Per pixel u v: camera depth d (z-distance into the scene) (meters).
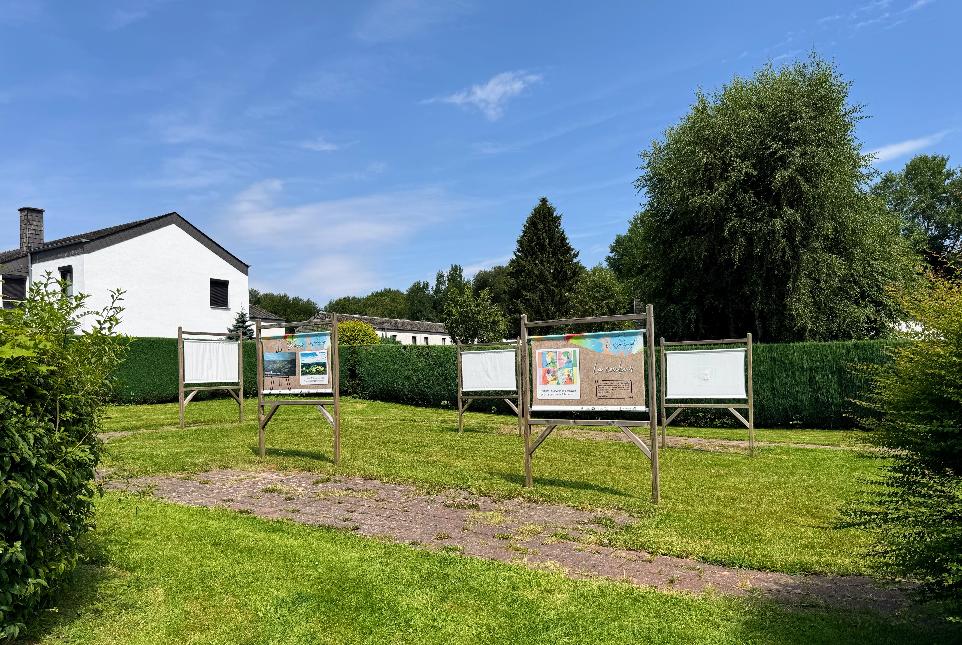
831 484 9.15
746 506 7.81
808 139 21.06
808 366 16.95
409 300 110.69
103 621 4.27
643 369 8.15
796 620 4.39
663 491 8.68
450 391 22.00
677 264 24.80
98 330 4.46
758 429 16.95
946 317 4.12
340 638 4.09
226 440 13.15
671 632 4.18
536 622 4.32
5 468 3.49
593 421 8.45
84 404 4.37
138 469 9.71
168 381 23.23
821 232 21.16
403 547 5.98
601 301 56.91
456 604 4.62
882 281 22.00
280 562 5.45
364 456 11.32
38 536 3.76
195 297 29.83
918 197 53.00
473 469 10.16
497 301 75.94
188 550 5.73
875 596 4.93
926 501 4.28
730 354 12.56
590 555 5.96
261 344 11.14
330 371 10.49
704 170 22.30
